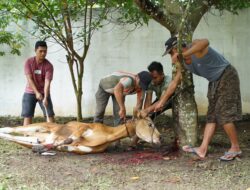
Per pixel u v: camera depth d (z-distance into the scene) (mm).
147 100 8023
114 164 7234
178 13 7672
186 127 7664
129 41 11797
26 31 10844
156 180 6492
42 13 9398
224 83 7172
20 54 11602
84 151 7719
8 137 7855
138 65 11859
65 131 7852
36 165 7156
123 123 8102
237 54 11773
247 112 11859
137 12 9883
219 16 11680
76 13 10031
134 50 11828
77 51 11773
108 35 11797
